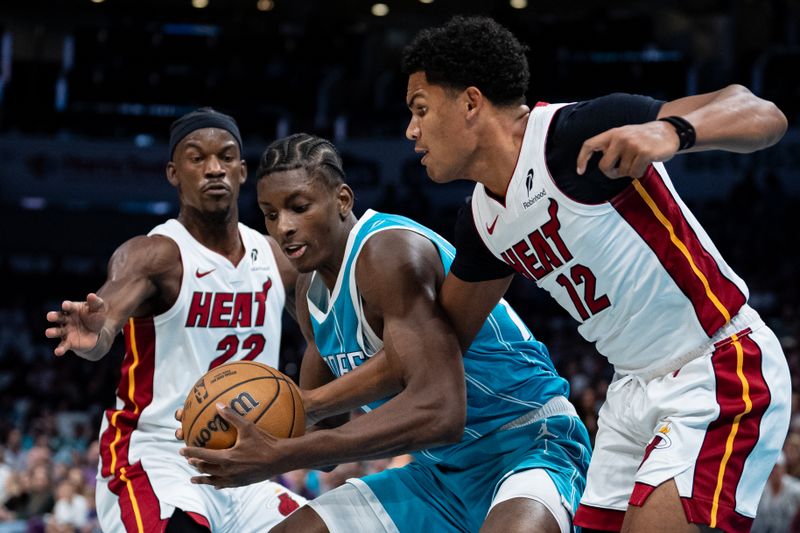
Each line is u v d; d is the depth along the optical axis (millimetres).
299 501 3910
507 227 2785
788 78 18266
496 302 3059
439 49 2701
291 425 2830
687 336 2732
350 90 20156
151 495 3578
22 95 19125
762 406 2670
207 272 3775
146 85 19219
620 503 2855
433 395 2891
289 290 4078
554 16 21656
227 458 2684
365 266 3102
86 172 17844
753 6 20109
